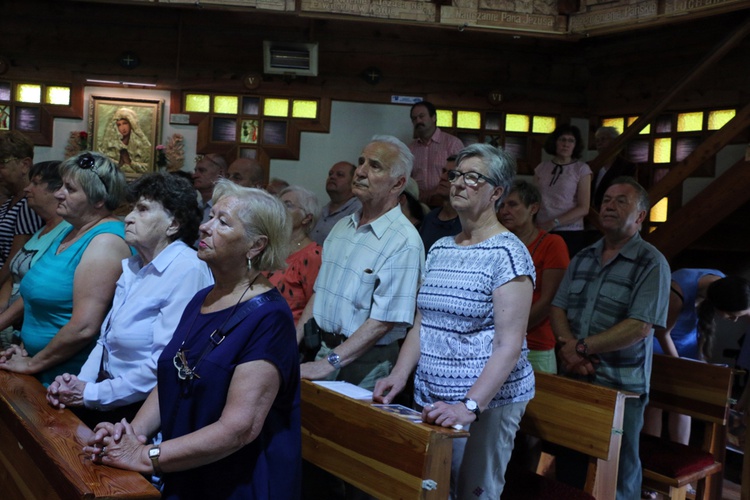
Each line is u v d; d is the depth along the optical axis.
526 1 6.26
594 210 6.03
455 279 2.54
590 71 7.14
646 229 6.54
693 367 3.76
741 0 5.30
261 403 1.84
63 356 2.72
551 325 3.53
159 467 1.83
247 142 6.92
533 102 7.13
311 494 3.13
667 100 5.98
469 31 6.81
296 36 6.84
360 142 6.99
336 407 2.59
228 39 6.84
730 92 6.23
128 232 2.50
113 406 2.45
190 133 6.90
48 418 2.28
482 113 7.09
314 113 6.97
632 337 3.18
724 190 5.73
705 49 6.37
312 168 6.97
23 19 6.70
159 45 6.81
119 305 2.57
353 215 3.08
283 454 1.93
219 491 1.88
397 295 2.82
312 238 4.73
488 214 2.58
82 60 6.77
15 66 6.73
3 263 4.12
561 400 3.01
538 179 5.96
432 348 2.58
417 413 2.43
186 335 1.96
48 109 6.73
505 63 7.08
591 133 7.14
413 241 2.88
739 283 4.14
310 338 2.98
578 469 3.25
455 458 2.57
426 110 6.13
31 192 3.32
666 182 5.78
